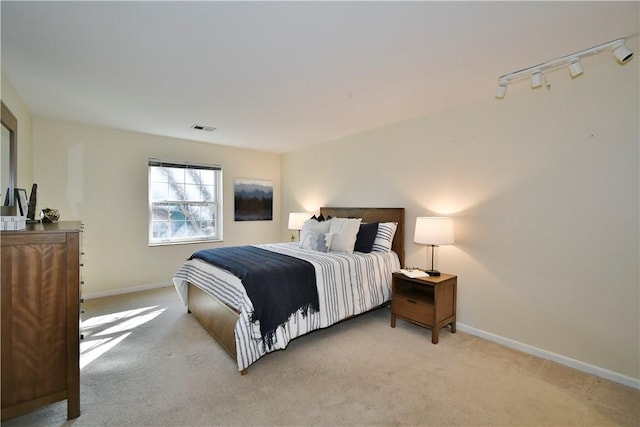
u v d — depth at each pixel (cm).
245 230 521
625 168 208
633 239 205
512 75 228
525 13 157
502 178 268
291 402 186
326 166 459
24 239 157
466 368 227
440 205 314
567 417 175
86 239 379
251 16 160
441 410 180
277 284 240
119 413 175
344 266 289
